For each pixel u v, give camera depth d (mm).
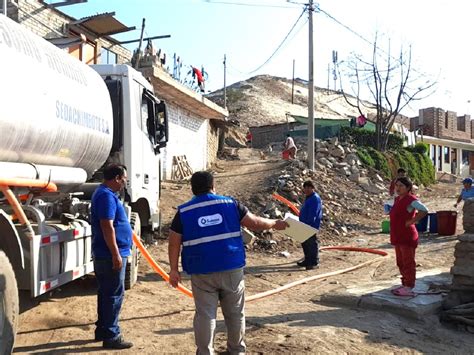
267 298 7883
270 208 15406
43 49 5906
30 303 6797
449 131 49375
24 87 5168
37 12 15547
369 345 5598
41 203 6227
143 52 20281
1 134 4867
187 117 23953
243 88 82125
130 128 8258
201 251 4309
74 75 6570
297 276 9781
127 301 7242
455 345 5879
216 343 5496
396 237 7266
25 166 5461
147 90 9141
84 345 5344
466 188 14688
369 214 18438
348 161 24016
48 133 5660
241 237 4543
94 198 5238
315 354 5219
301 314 6711
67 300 7055
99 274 5273
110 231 5105
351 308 7109
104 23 17297
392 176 25828
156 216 9758
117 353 5156
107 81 8273
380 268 10375
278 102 72688
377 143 29391
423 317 6582
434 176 31234
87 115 6695
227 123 30078
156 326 6145
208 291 4367
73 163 6738
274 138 43031
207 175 4562
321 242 14000
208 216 4391
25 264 5113
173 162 21969
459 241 6922
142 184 8789
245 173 22875
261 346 5367
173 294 7836
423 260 10930
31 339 5473
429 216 14758
